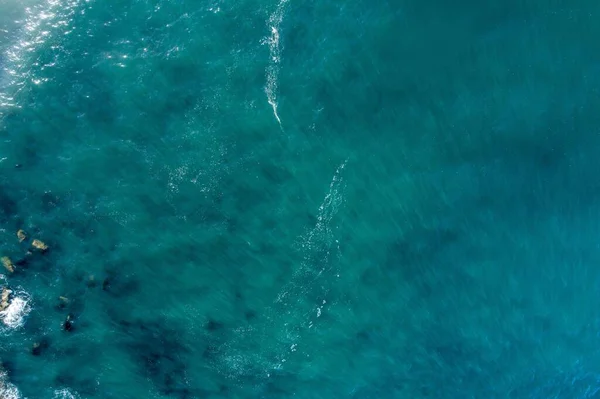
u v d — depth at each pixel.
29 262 27.14
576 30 28.30
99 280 27.39
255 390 27.80
